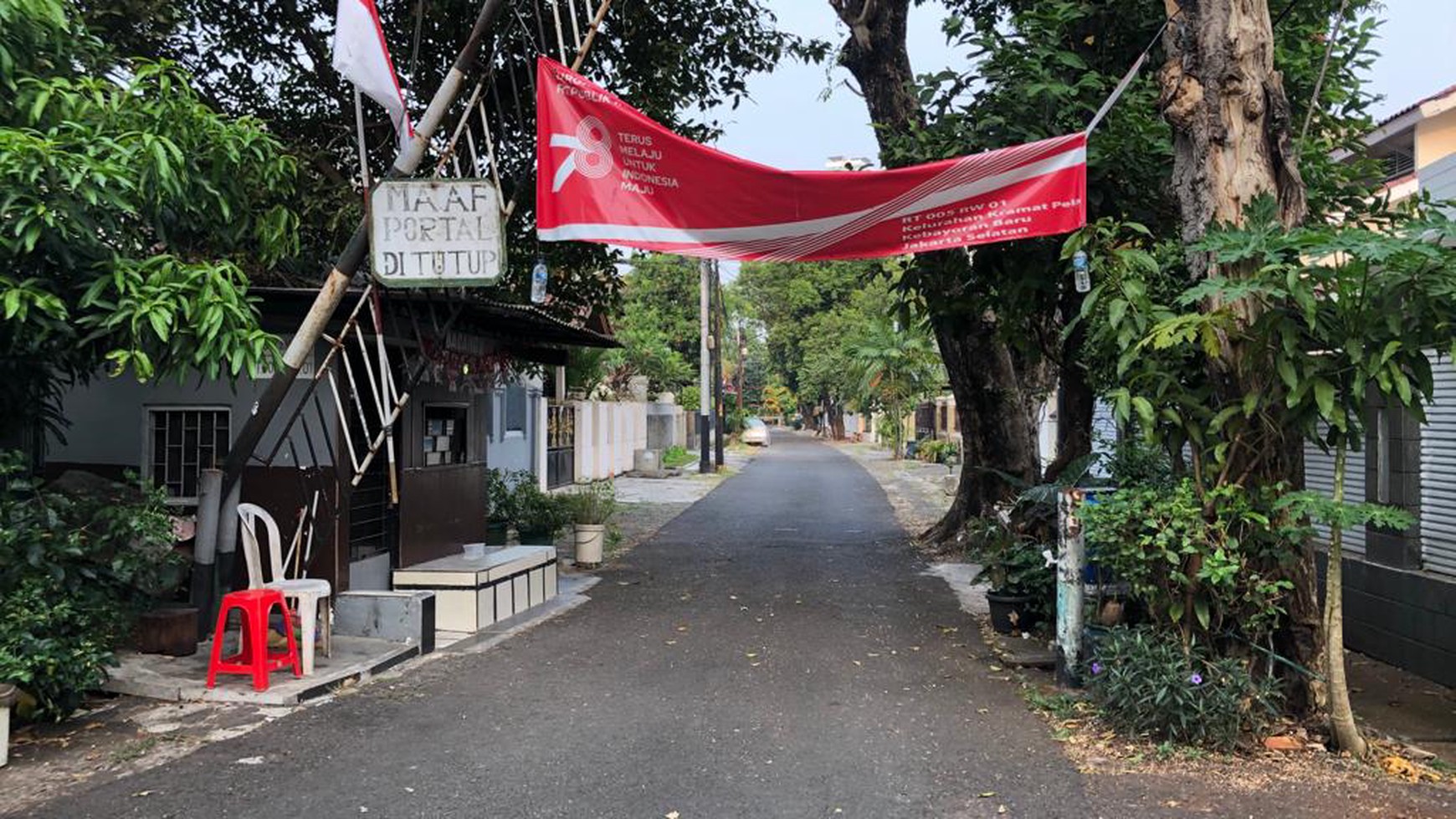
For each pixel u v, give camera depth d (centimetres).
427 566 868
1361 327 475
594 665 717
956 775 492
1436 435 684
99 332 527
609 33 1059
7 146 476
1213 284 481
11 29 544
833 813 445
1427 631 676
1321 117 852
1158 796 459
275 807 447
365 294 702
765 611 928
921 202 655
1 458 575
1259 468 540
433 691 645
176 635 689
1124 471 768
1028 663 708
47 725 557
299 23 1012
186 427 824
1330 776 481
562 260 1172
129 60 668
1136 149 730
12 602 532
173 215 616
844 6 1264
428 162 1045
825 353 5022
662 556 1304
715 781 484
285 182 687
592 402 2545
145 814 438
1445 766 501
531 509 1260
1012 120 768
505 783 479
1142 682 525
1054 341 886
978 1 1166
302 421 751
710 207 668
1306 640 548
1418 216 526
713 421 4153
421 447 921
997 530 841
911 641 801
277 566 693
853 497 2222
